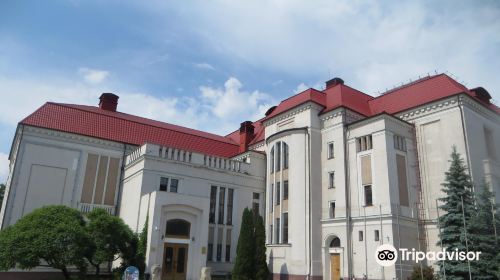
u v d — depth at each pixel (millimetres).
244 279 28000
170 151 32938
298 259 30156
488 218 23234
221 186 35375
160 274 24516
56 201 32219
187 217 29609
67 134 33938
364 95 37156
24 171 31500
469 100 28688
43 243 22312
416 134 30422
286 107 37375
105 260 25016
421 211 28562
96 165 34812
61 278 28641
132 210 31594
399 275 25406
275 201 34188
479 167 27453
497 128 31328
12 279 28734
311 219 30875
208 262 32906
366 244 27734
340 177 31031
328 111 33250
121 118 39250
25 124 32281
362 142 30484
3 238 23203
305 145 33000
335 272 29594
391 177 27766
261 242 29547
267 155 37031
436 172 28531
